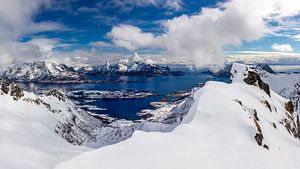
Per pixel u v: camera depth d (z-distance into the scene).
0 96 185.75
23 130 131.62
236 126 60.62
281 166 51.75
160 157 43.69
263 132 69.50
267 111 92.06
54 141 125.69
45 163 69.12
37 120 187.50
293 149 67.06
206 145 50.09
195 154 46.31
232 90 91.25
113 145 45.81
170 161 43.12
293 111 125.31
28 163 65.19
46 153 77.31
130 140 47.44
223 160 46.62
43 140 115.31
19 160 65.38
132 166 40.91
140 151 44.78
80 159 42.31
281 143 69.75
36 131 143.62
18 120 151.88
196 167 43.03
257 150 54.34
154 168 41.00
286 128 92.19
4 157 64.38
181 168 41.97
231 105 70.88
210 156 46.78
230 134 56.62
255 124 66.25
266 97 107.75
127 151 44.44
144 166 41.19
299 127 117.94
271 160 52.56
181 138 50.78
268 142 64.50
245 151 51.75
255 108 85.06
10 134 91.06
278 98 122.56
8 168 57.81
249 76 113.94
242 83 111.31
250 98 91.62
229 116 64.19
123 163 41.41
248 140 57.09
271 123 83.00
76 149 111.88
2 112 160.38
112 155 43.38
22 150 72.12
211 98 72.69
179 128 55.41
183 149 47.16
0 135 82.00
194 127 56.53
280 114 102.56
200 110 64.88
